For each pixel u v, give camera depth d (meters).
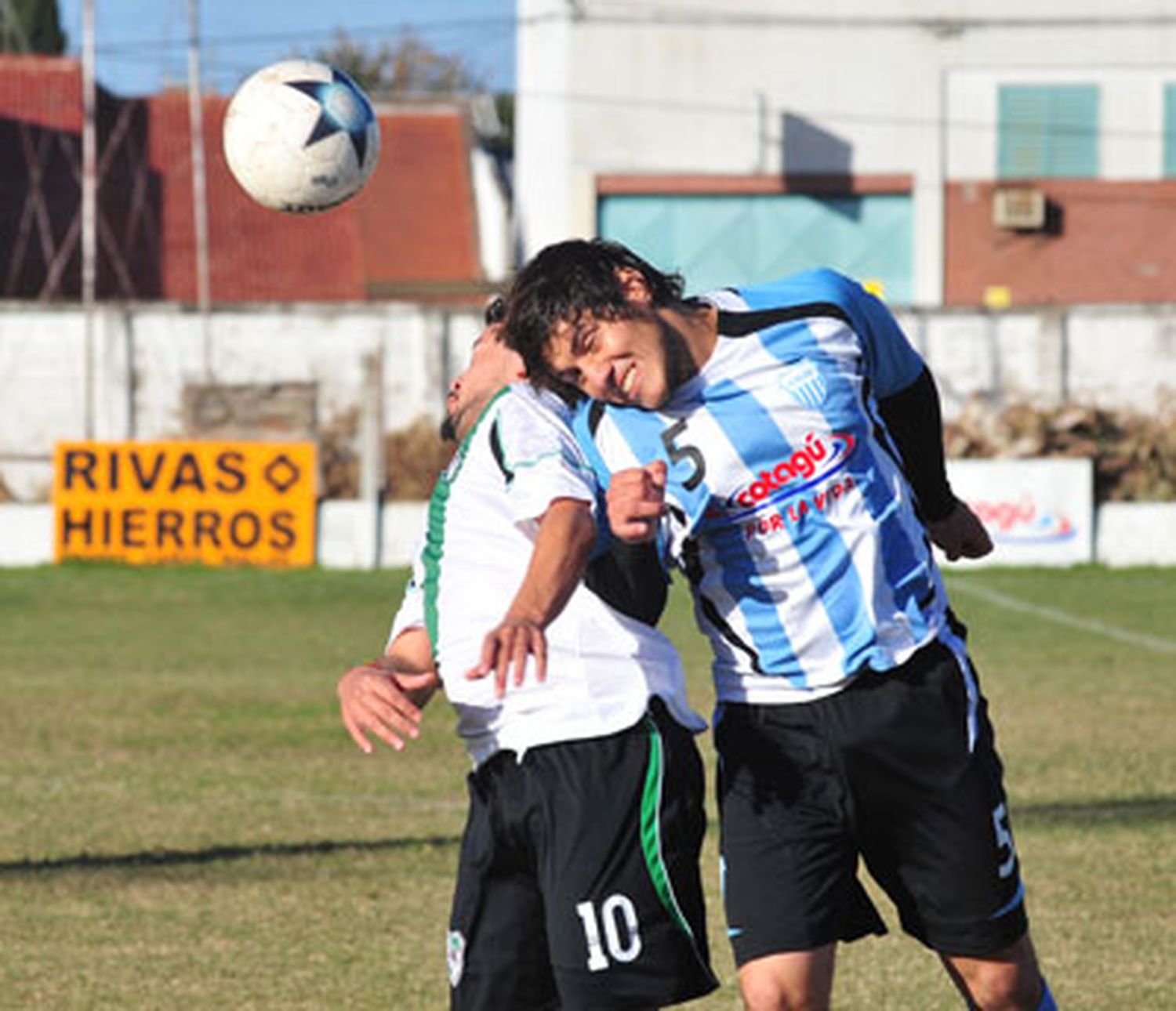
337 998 22.81
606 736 14.98
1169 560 92.81
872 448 15.64
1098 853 30.72
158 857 31.22
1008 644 63.34
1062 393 107.19
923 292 139.25
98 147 150.00
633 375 14.70
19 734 45.41
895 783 15.52
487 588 15.23
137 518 94.44
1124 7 138.00
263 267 147.75
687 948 15.10
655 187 139.25
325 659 61.25
